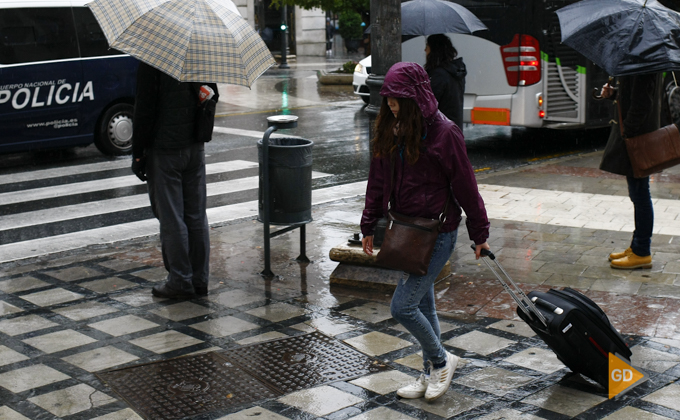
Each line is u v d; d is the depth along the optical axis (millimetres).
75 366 4543
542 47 12047
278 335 5020
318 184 10281
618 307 5352
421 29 7473
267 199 6266
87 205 9219
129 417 3891
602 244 7008
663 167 5852
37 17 11094
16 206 9148
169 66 4938
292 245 7273
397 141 3729
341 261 6062
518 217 8086
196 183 5770
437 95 7086
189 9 5133
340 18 40375
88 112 11820
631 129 5801
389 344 4844
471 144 13766
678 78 12305
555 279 6027
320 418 3850
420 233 3732
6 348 4832
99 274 6430
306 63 33750
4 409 3988
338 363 4555
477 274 6223
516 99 12164
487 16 12234
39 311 5523
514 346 4738
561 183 9859
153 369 4488
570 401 3979
